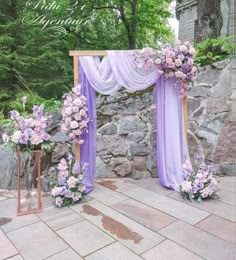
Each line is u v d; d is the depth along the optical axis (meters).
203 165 2.99
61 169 2.85
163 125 3.16
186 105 3.24
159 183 3.37
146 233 2.20
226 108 3.57
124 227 2.29
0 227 2.32
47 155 3.27
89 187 3.11
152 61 2.93
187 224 2.34
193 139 3.61
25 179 3.19
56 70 6.16
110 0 8.69
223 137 3.60
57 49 6.56
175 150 3.16
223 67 3.54
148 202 2.80
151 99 3.60
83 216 2.51
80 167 3.01
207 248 1.98
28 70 5.60
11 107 4.71
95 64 2.98
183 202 2.80
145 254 1.92
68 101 2.90
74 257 1.90
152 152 3.62
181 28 7.05
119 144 3.60
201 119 3.61
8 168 3.22
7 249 2.01
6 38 5.14
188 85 3.19
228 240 2.08
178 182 3.14
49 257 1.91
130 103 3.58
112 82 3.00
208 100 3.59
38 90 5.70
